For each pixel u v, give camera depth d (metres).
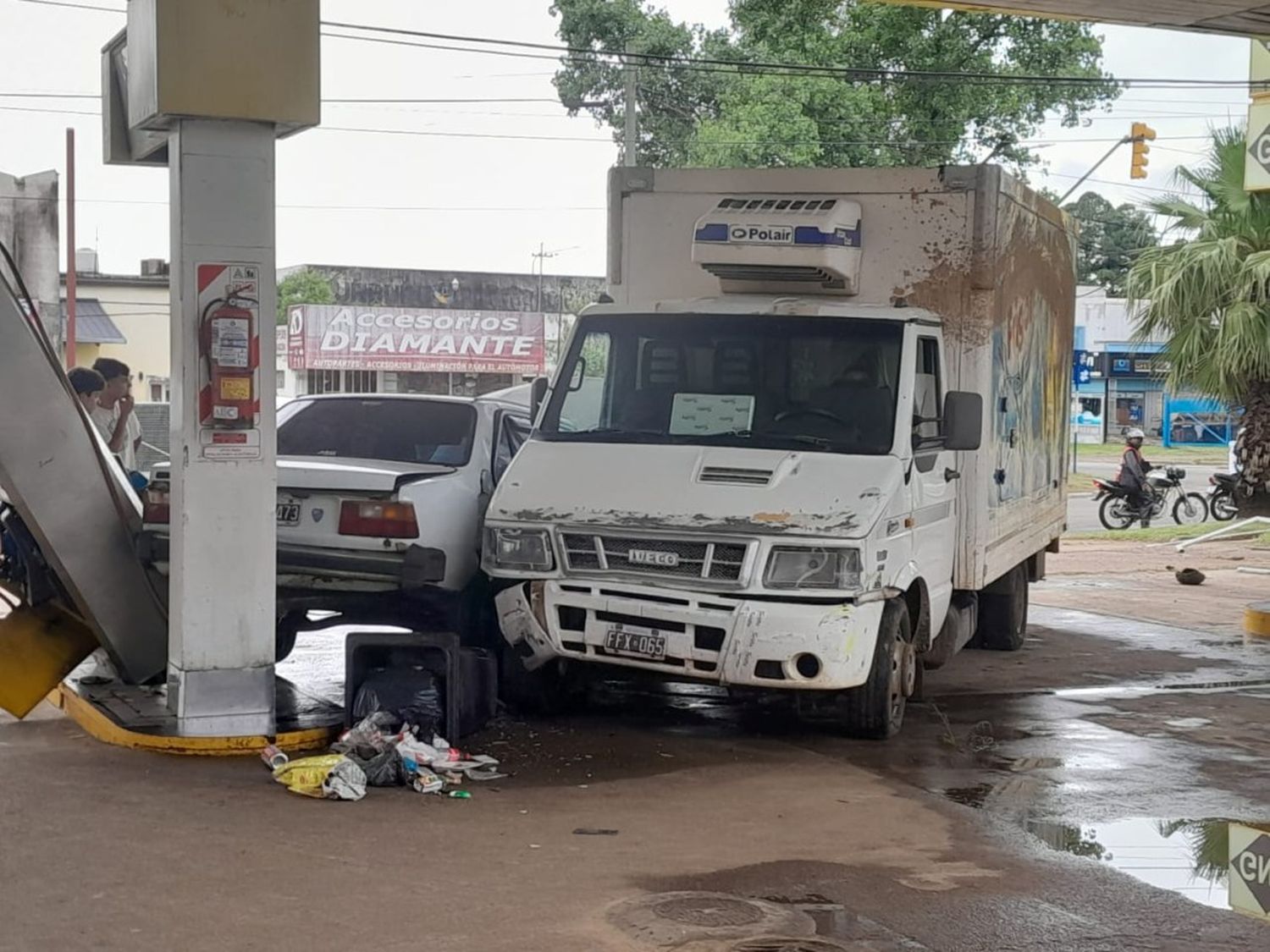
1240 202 22.98
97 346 45.41
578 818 7.01
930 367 9.44
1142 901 5.98
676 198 10.09
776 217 9.40
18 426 8.15
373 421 9.95
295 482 8.56
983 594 12.81
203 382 7.80
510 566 8.59
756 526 8.13
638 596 8.34
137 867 5.93
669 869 6.23
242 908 5.50
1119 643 13.78
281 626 9.70
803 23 29.58
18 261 27.69
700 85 34.00
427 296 59.97
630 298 10.22
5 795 6.94
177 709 7.93
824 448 8.77
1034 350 11.80
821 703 9.91
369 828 6.64
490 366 55.88
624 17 33.84
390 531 8.45
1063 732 9.57
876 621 8.39
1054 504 13.27
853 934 5.48
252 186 7.84
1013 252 10.64
